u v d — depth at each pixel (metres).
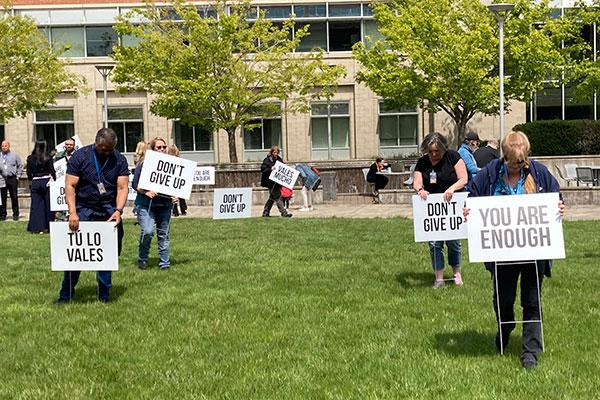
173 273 10.88
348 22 41.12
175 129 41.06
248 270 11.04
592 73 31.47
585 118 39.34
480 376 5.79
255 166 31.27
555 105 39.62
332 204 25.67
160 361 6.42
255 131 41.06
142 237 11.24
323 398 5.39
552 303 8.37
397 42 31.56
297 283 9.91
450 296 8.86
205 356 6.55
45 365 6.36
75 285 9.45
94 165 8.70
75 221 8.52
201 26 31.16
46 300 9.11
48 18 41.28
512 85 31.44
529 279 6.20
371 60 32.91
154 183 11.01
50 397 5.51
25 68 33.81
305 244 13.99
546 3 31.48
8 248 14.15
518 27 30.98
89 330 7.52
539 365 6.02
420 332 7.22
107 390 5.66
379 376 5.86
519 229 6.12
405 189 26.00
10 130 40.62
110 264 8.59
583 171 26.48
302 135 40.84
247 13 35.22
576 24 33.28
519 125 32.69
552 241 6.09
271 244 14.03
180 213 22.89
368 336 7.11
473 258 6.14
